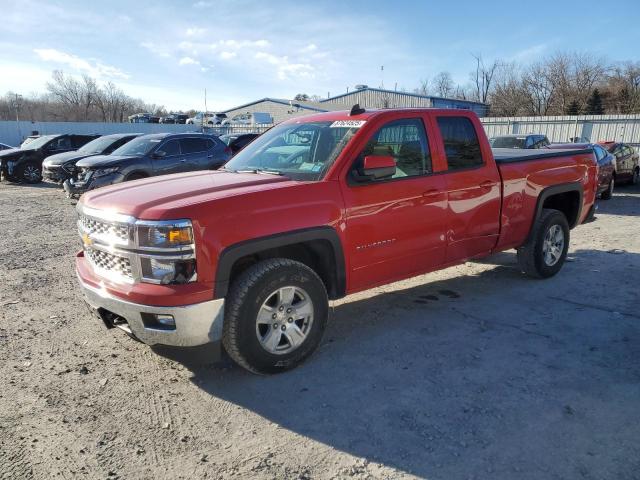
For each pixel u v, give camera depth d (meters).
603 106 56.19
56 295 5.58
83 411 3.29
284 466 2.74
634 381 3.58
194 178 4.15
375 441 2.94
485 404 3.30
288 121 5.18
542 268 5.86
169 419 3.20
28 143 19.69
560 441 2.90
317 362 3.95
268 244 3.50
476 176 4.89
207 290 3.27
